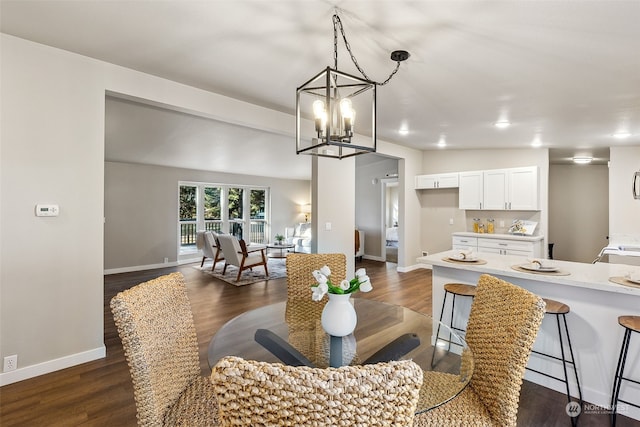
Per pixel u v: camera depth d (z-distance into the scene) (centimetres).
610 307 207
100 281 268
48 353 243
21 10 196
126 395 215
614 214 497
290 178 975
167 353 134
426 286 511
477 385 143
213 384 69
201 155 659
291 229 945
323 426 65
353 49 230
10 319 228
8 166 228
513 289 140
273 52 243
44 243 242
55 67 246
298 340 167
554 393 222
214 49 241
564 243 667
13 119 230
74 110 254
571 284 208
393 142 562
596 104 318
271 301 434
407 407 69
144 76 288
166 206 709
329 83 152
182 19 202
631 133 418
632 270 237
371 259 770
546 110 341
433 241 655
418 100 327
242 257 567
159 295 138
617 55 221
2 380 224
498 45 216
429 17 188
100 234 268
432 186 620
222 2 183
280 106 378
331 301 158
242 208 892
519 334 124
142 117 460
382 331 183
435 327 191
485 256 312
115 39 230
